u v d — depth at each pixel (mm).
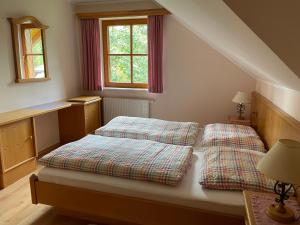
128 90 4605
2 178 2777
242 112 4109
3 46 3113
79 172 2156
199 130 3439
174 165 2074
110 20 4527
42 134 3949
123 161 2154
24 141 3043
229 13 1004
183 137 2922
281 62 1156
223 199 1742
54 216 2336
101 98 4645
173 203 1828
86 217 2232
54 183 2139
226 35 1583
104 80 4770
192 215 1754
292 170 1197
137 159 2191
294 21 907
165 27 4180
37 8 3621
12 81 3268
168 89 4402
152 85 4344
